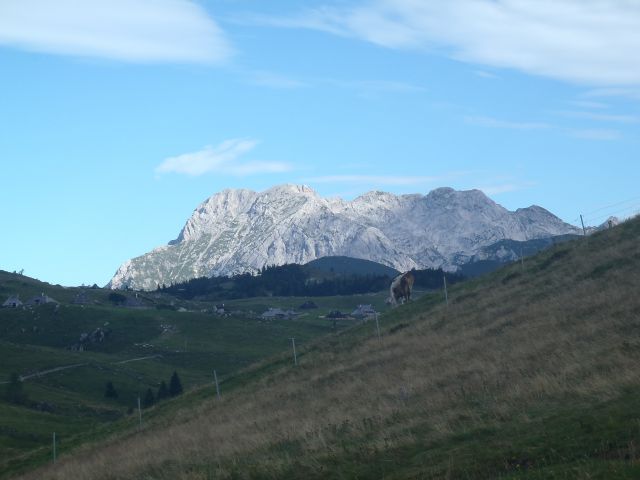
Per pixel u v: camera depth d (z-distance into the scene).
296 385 42.81
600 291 38.12
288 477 21.33
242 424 34.59
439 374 32.22
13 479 41.16
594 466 15.41
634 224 51.78
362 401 31.83
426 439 21.58
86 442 48.38
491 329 39.22
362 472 20.00
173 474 26.06
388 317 57.50
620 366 24.02
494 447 18.80
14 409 80.25
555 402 22.12
